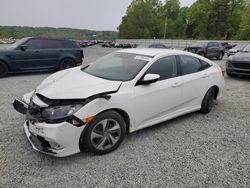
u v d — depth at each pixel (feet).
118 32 309.63
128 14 283.59
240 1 202.90
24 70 30.22
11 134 12.17
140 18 268.41
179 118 15.62
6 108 16.30
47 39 32.12
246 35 175.11
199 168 9.84
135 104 11.30
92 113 9.70
